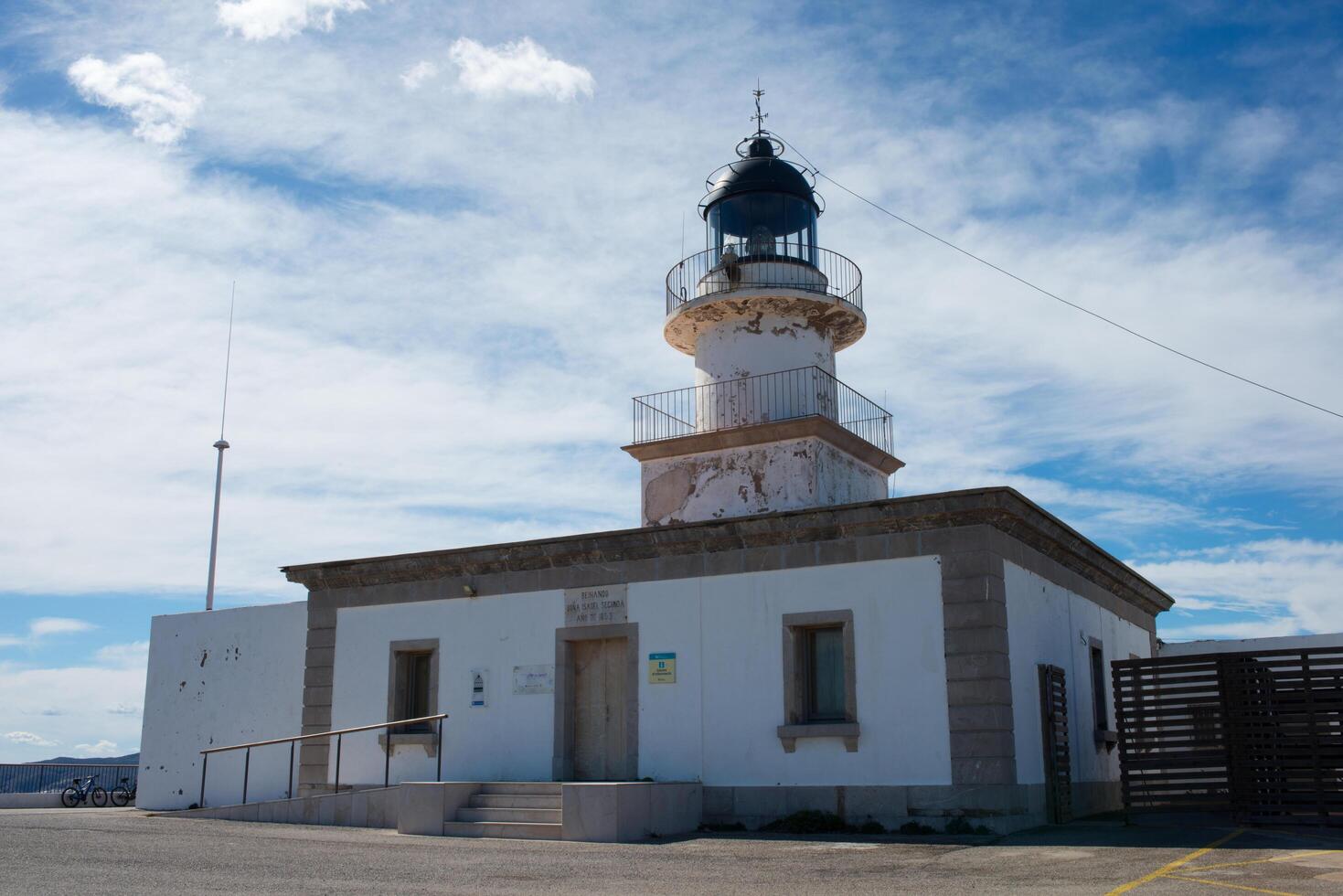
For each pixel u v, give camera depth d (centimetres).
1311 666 1739
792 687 1847
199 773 2534
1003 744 1684
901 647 1777
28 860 1227
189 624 2633
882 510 1811
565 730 2036
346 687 2286
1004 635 1741
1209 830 1658
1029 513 1844
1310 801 1712
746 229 2477
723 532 1936
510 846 1553
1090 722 2128
